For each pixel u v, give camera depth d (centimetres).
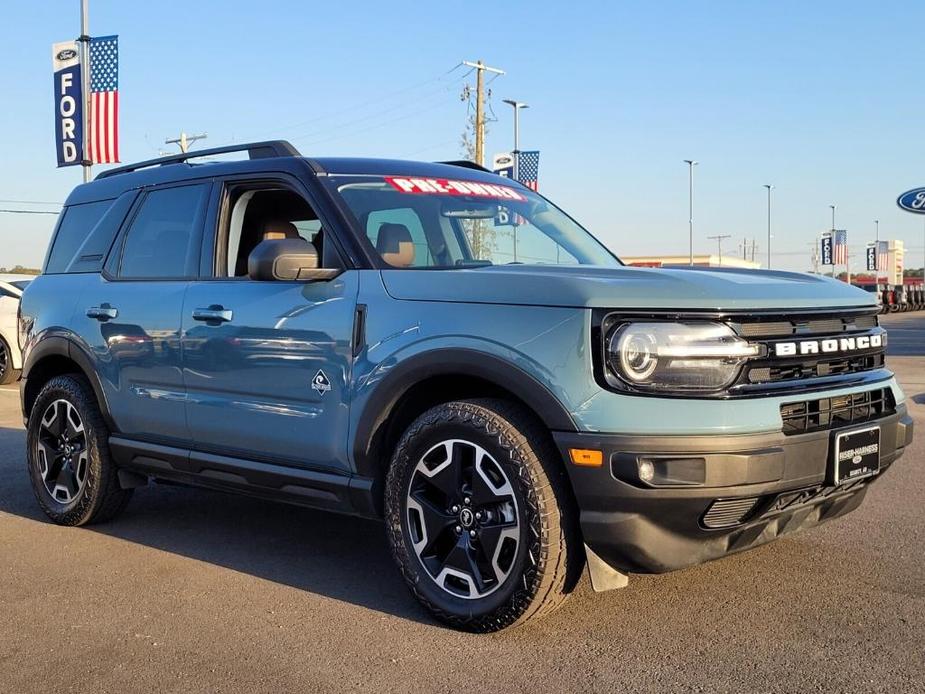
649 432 308
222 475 446
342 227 405
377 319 374
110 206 538
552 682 305
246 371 421
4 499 594
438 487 354
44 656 336
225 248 460
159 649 340
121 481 509
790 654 323
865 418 357
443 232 430
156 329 465
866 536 467
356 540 491
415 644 340
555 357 323
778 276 381
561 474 329
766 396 321
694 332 315
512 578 331
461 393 376
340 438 385
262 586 412
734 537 334
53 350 529
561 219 501
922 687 295
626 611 367
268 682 310
